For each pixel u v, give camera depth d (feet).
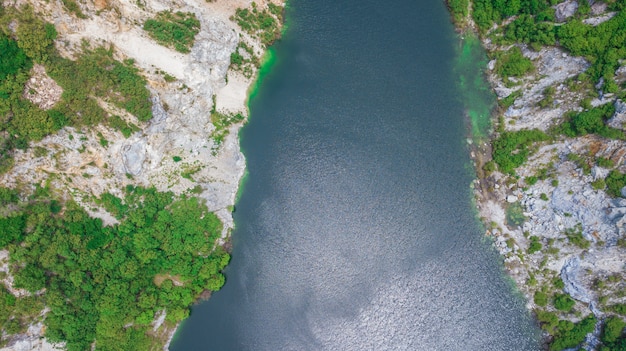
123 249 258.16
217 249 281.13
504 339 273.13
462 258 279.69
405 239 281.95
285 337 278.46
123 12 244.01
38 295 238.89
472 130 282.77
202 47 264.52
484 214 278.87
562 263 263.08
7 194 229.86
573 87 257.34
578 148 256.52
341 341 277.23
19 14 217.15
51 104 230.07
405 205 282.97
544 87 267.59
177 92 260.42
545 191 266.98
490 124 281.33
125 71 244.22
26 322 238.48
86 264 249.75
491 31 282.97
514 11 273.54
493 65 281.13
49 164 238.27
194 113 270.05
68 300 247.09
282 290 281.54
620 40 244.01
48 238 239.09
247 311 280.72
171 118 261.44
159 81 254.47
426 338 276.21
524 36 271.49
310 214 284.61
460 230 280.51
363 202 284.00
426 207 282.36
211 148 280.92
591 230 252.83
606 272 249.14
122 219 261.03
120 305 255.70
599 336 252.01
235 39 276.82
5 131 225.76
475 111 283.38
